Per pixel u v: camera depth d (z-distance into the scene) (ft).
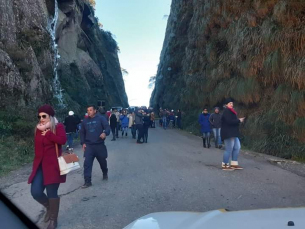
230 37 64.54
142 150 50.67
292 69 44.37
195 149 51.72
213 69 71.10
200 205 21.81
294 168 34.99
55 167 17.54
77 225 18.61
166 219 9.42
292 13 47.24
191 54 96.12
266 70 50.37
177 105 128.06
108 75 224.33
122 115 76.84
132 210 21.07
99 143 27.71
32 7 76.89
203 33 81.51
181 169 34.12
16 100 55.16
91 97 140.87
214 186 26.73
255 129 50.37
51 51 84.64
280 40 47.96
